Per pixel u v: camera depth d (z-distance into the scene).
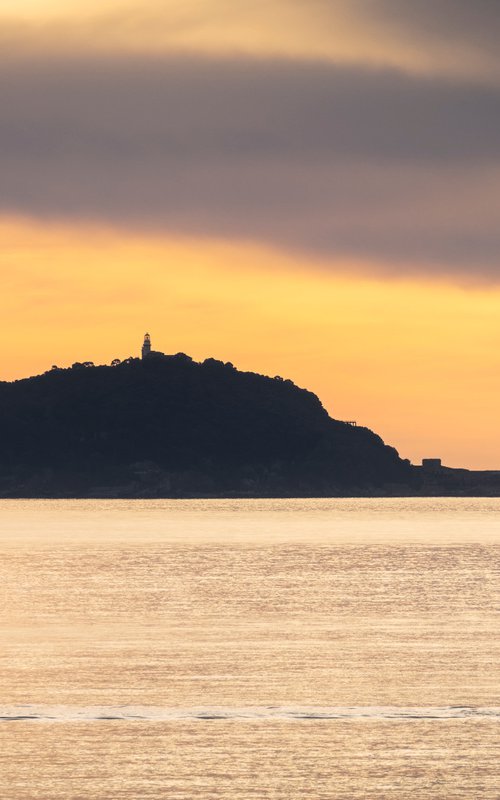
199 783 138.62
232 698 179.00
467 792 136.00
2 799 133.25
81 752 150.75
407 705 174.62
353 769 143.88
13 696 179.75
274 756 148.75
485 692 182.75
